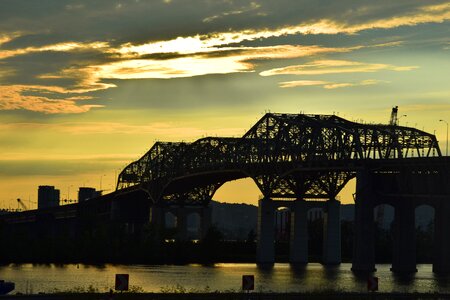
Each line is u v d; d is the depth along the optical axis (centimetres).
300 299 13375
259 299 13162
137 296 13150
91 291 14162
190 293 13538
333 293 14100
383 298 13925
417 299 14175
